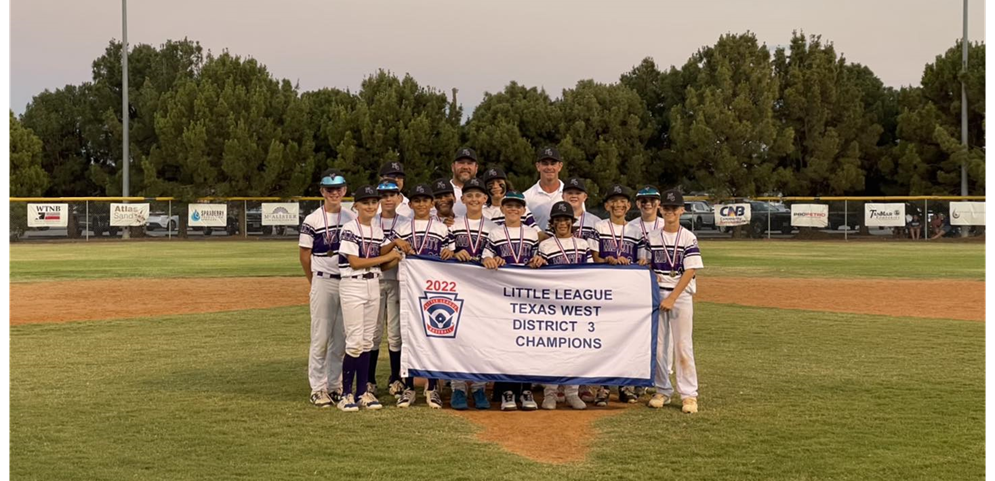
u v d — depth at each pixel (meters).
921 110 44.06
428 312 8.04
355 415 7.65
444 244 8.27
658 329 8.08
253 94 44.78
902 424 7.27
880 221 41.78
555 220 8.13
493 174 8.82
